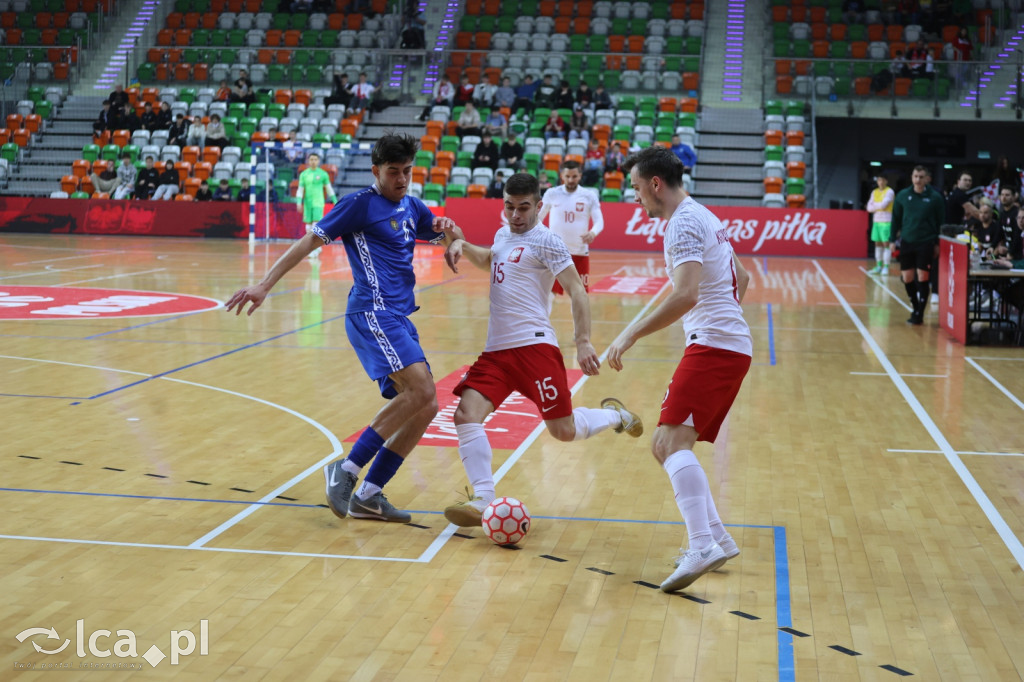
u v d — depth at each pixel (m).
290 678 3.84
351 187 28.06
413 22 33.00
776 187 27.30
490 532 5.36
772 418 8.52
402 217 5.76
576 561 5.18
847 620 4.45
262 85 32.75
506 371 5.81
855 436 7.92
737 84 30.91
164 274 19.34
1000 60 28.39
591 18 33.47
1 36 34.59
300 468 6.84
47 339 11.92
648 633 4.29
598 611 4.52
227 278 18.88
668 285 18.88
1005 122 27.91
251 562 5.08
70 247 24.97
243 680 3.82
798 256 25.89
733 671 3.94
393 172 5.65
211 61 32.94
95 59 33.97
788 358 11.51
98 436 7.57
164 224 28.44
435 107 30.28
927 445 7.65
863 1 31.75
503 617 4.44
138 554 5.16
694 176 28.59
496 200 26.33
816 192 27.28
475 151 28.47
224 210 28.11
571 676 3.88
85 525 5.59
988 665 4.02
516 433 7.88
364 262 5.69
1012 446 7.63
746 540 5.53
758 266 23.41
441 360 10.84
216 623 4.33
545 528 5.70
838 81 28.91
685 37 32.56
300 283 18.48
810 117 28.92
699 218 4.82
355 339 5.73
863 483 6.64
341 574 4.94
